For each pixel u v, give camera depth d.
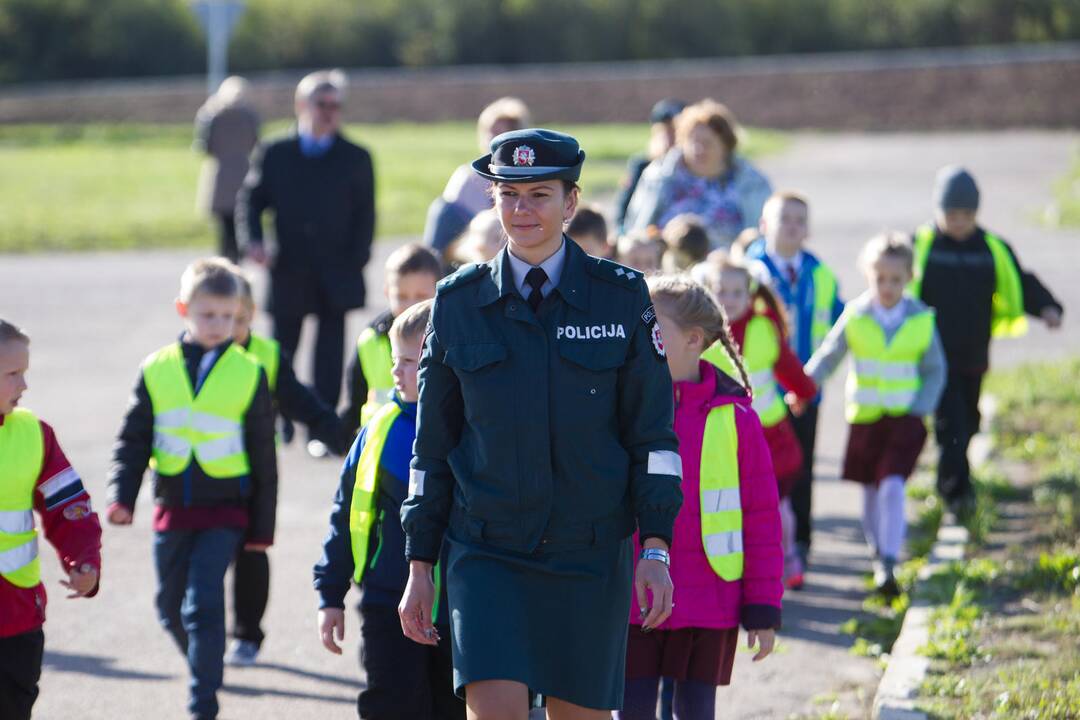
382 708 7.41
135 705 9.38
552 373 6.29
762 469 7.57
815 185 44.31
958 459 13.35
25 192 43.66
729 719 9.06
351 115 78.19
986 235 13.70
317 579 7.57
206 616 8.81
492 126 14.22
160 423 9.24
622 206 17.31
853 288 26.20
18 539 7.39
